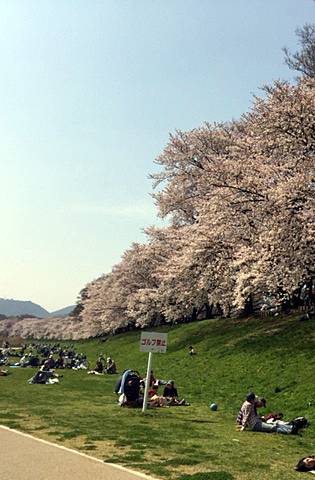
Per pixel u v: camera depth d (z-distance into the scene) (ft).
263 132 93.50
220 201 97.25
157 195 155.74
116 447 33.22
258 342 96.32
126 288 218.79
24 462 27.66
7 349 206.49
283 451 35.73
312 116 86.99
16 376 104.22
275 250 87.20
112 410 54.19
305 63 110.93
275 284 88.63
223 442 37.88
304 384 62.90
